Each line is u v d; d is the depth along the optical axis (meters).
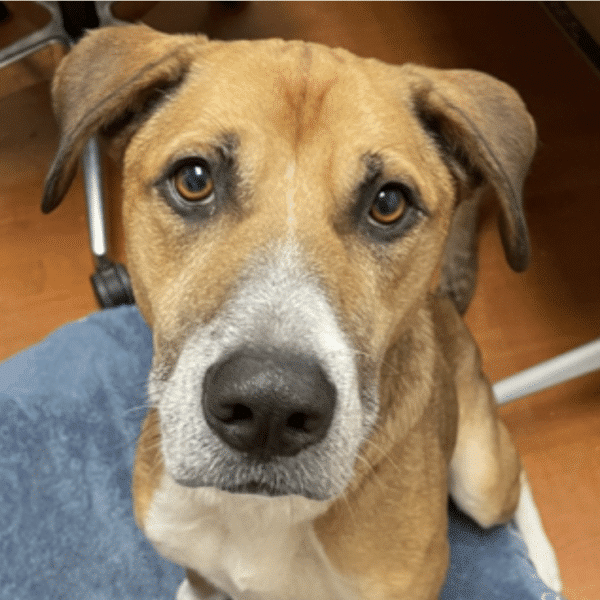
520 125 0.33
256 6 0.82
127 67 0.31
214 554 0.36
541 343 0.61
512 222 0.32
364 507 0.33
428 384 0.35
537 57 0.80
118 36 0.33
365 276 0.28
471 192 0.34
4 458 0.46
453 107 0.31
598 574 0.51
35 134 0.72
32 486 0.46
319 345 0.24
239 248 0.26
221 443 0.25
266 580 0.35
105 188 0.63
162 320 0.28
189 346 0.26
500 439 0.45
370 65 0.31
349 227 0.28
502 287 0.64
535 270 0.66
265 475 0.26
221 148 0.27
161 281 0.29
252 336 0.24
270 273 0.26
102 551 0.45
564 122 0.75
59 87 0.32
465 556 0.45
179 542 0.36
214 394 0.24
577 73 0.79
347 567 0.34
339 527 0.33
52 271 0.64
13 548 0.44
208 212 0.28
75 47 0.33
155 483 0.35
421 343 0.35
